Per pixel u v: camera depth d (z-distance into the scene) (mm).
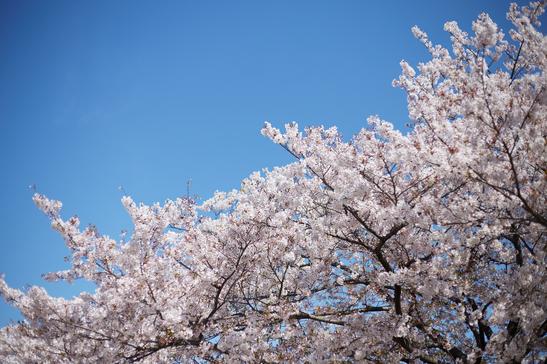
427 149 5906
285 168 7238
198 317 7770
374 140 6781
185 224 8664
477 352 6441
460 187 6262
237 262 7578
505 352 5863
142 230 7176
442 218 6113
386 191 7055
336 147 7969
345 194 6250
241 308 9266
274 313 7332
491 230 5809
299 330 7555
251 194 7898
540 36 5926
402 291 7324
